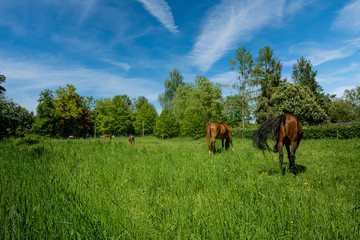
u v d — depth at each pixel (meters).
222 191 3.01
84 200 2.28
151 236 1.87
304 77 41.31
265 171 4.76
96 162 5.70
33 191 2.40
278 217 2.14
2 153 6.36
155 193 3.21
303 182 3.84
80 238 1.64
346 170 4.78
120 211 2.13
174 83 47.66
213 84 37.03
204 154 8.06
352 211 2.36
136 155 7.48
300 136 5.09
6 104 30.95
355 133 16.16
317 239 1.90
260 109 34.53
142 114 56.09
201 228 2.00
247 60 30.80
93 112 53.84
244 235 1.81
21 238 1.58
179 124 42.59
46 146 8.70
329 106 37.62
